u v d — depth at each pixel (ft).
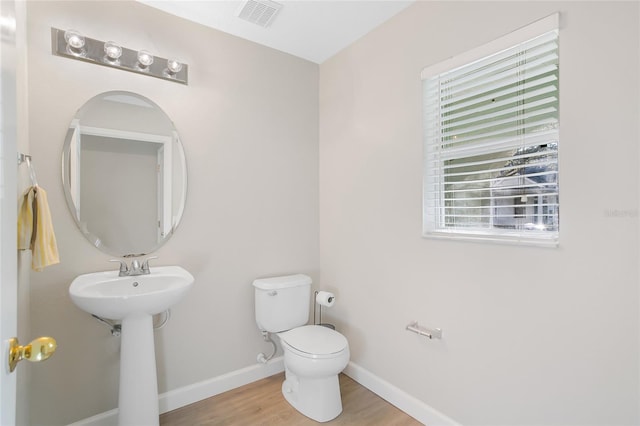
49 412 5.33
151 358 5.40
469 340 5.40
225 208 7.18
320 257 8.67
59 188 5.46
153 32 6.31
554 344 4.43
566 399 4.33
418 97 6.17
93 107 5.76
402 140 6.48
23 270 4.57
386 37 6.81
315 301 8.59
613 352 3.94
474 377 5.33
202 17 6.64
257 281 7.30
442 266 5.80
